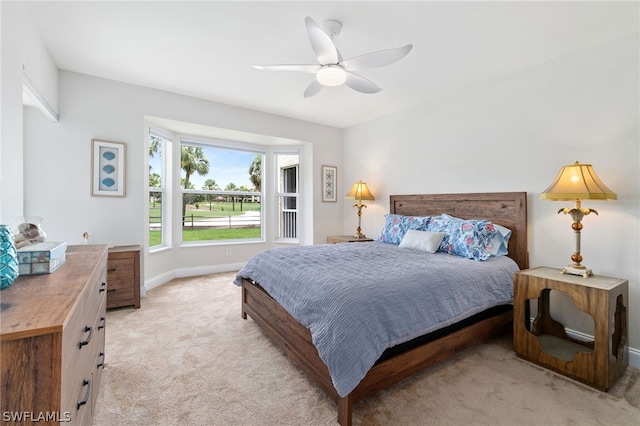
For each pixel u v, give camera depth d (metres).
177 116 3.48
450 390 1.71
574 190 1.97
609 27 2.04
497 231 2.68
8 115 1.67
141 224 3.29
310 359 1.69
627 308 1.93
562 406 1.58
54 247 1.21
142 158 3.28
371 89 2.35
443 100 3.42
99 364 1.53
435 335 1.88
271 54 2.53
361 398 1.46
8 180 1.66
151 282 3.65
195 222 4.48
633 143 2.09
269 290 2.20
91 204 3.01
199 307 3.02
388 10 1.91
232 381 1.78
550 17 1.95
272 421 1.46
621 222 2.14
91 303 1.18
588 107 2.31
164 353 2.09
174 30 2.18
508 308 2.41
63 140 2.88
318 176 4.73
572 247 2.40
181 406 1.55
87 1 1.86
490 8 1.87
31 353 0.66
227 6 1.90
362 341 1.42
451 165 3.33
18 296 0.87
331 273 1.88
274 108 3.97
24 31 1.90
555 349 2.09
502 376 1.87
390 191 4.15
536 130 2.62
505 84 2.84
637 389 1.74
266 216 5.04
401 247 3.04
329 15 1.97
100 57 2.61
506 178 2.83
